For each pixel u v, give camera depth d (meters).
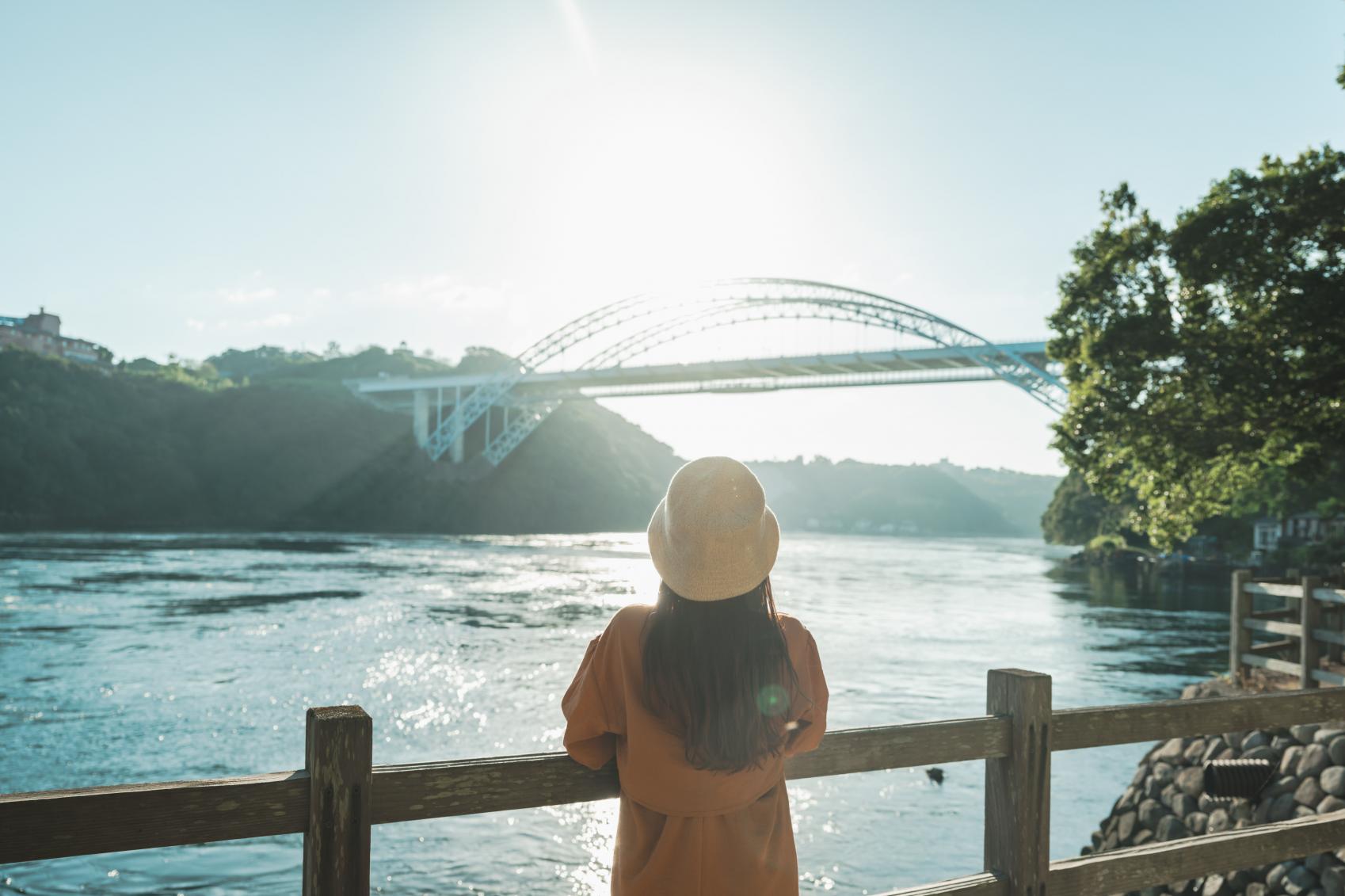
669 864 1.81
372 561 65.06
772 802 1.92
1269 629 10.41
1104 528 93.19
